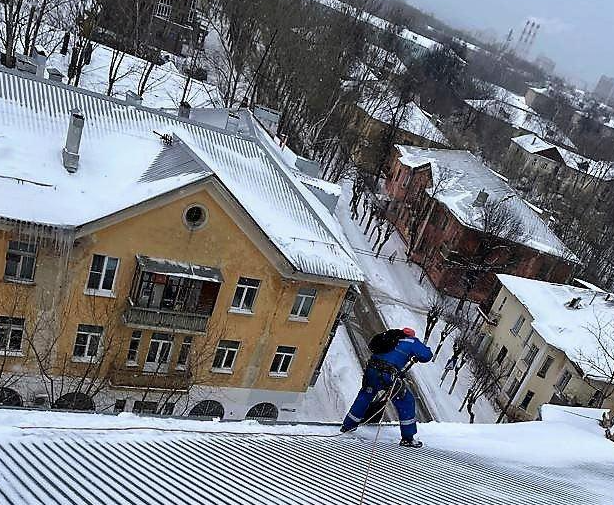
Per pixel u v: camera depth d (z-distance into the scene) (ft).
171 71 165.78
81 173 67.15
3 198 59.72
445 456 32.32
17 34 143.23
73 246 64.59
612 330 117.80
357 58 234.58
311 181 99.71
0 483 15.56
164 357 76.48
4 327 67.00
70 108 73.77
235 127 97.96
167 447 23.91
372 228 192.34
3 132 66.59
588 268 211.00
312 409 97.19
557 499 27.50
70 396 72.84
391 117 238.27
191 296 71.51
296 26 200.64
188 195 66.03
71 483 17.17
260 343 80.12
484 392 120.06
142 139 75.66
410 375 124.06
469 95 413.80
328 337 87.04
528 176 311.88
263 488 20.56
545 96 537.65
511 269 163.43
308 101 190.39
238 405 84.28
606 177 299.99
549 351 114.73
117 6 184.75
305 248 76.54
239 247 71.77
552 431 46.88
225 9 225.97
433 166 192.03
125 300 70.33
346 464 26.40
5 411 23.56
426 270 173.17
